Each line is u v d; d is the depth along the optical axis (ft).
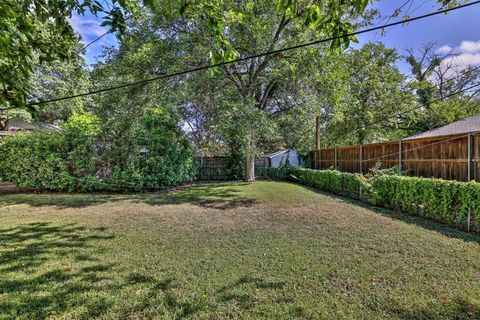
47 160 30.53
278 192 30.50
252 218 17.99
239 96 34.55
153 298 7.93
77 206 22.62
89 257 11.08
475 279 8.86
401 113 53.16
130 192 31.55
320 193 30.12
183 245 12.55
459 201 15.44
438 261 10.37
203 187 36.01
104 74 35.91
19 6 8.48
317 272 9.53
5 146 30.96
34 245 12.53
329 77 32.01
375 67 52.29
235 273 9.53
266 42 32.42
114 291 8.32
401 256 10.91
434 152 22.82
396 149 27.48
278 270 9.74
